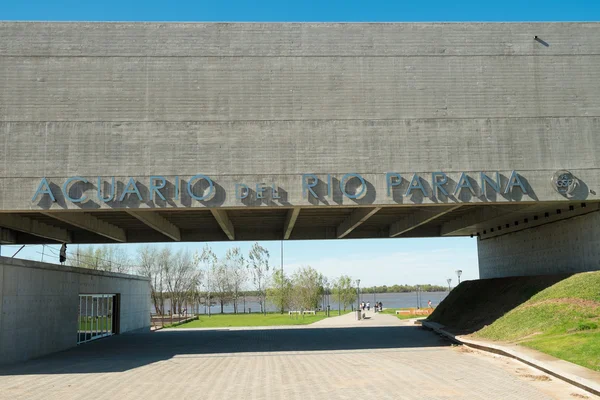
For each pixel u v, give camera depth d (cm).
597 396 1157
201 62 2205
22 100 2116
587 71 2284
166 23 2223
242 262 8331
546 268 2811
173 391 1351
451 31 2291
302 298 6675
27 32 2167
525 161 2202
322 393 1284
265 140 2162
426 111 2217
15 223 2578
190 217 2880
